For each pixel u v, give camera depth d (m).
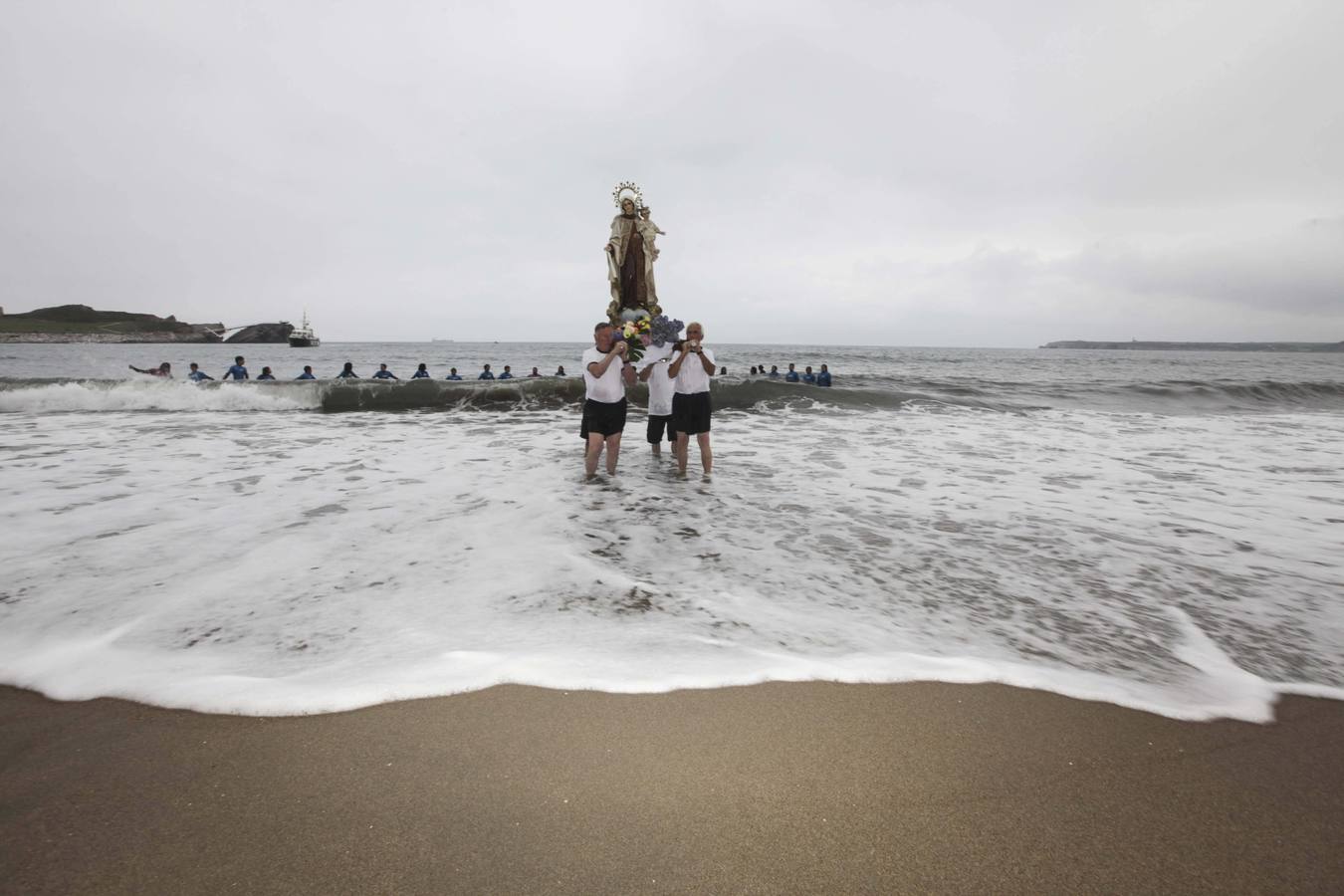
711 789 1.77
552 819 1.64
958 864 1.52
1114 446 9.16
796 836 1.60
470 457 7.39
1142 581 3.64
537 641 2.66
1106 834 1.63
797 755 1.93
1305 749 2.04
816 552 4.10
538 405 13.46
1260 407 17.16
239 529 4.30
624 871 1.48
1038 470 7.14
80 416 10.76
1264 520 5.06
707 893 1.43
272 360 62.28
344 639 2.66
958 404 14.96
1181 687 2.44
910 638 2.81
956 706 2.23
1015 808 1.72
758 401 14.16
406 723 2.04
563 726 2.04
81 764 1.81
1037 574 3.73
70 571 3.41
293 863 1.48
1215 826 1.67
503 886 1.43
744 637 2.76
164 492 5.36
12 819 1.59
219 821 1.60
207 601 3.05
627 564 3.77
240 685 2.23
